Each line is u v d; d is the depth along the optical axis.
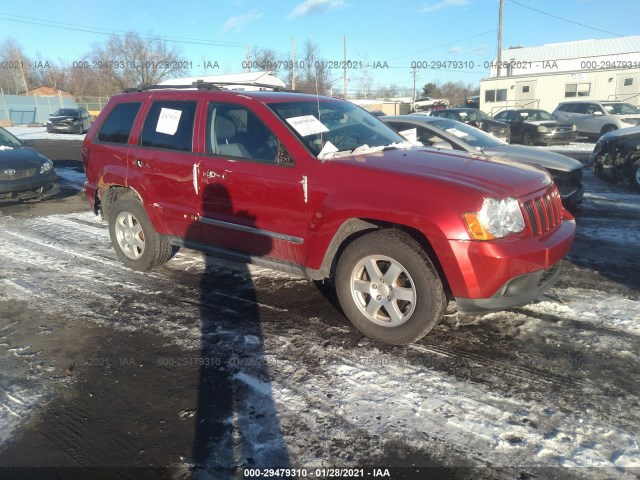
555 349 3.63
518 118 20.08
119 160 5.25
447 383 3.24
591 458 2.57
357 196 3.60
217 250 4.65
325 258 3.89
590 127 20.41
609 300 4.44
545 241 3.59
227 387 3.26
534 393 3.12
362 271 3.79
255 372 3.43
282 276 5.18
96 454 2.69
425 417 2.92
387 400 3.09
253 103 4.35
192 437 2.80
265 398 3.14
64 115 28.69
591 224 7.08
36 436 2.85
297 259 4.06
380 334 3.72
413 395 3.13
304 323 4.14
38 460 2.66
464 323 4.05
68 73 58.72
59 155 17.31
